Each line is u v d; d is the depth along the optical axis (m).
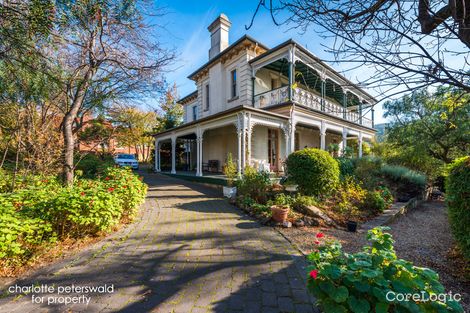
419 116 12.07
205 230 4.41
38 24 3.22
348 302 1.49
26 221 2.89
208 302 2.22
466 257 2.94
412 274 1.53
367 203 6.46
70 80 5.16
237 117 8.95
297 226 4.77
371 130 17.11
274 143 12.98
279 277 2.70
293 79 9.80
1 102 4.78
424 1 1.63
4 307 2.12
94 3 3.94
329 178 6.34
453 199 3.09
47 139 5.41
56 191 4.26
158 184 10.70
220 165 13.98
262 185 6.55
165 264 3.01
